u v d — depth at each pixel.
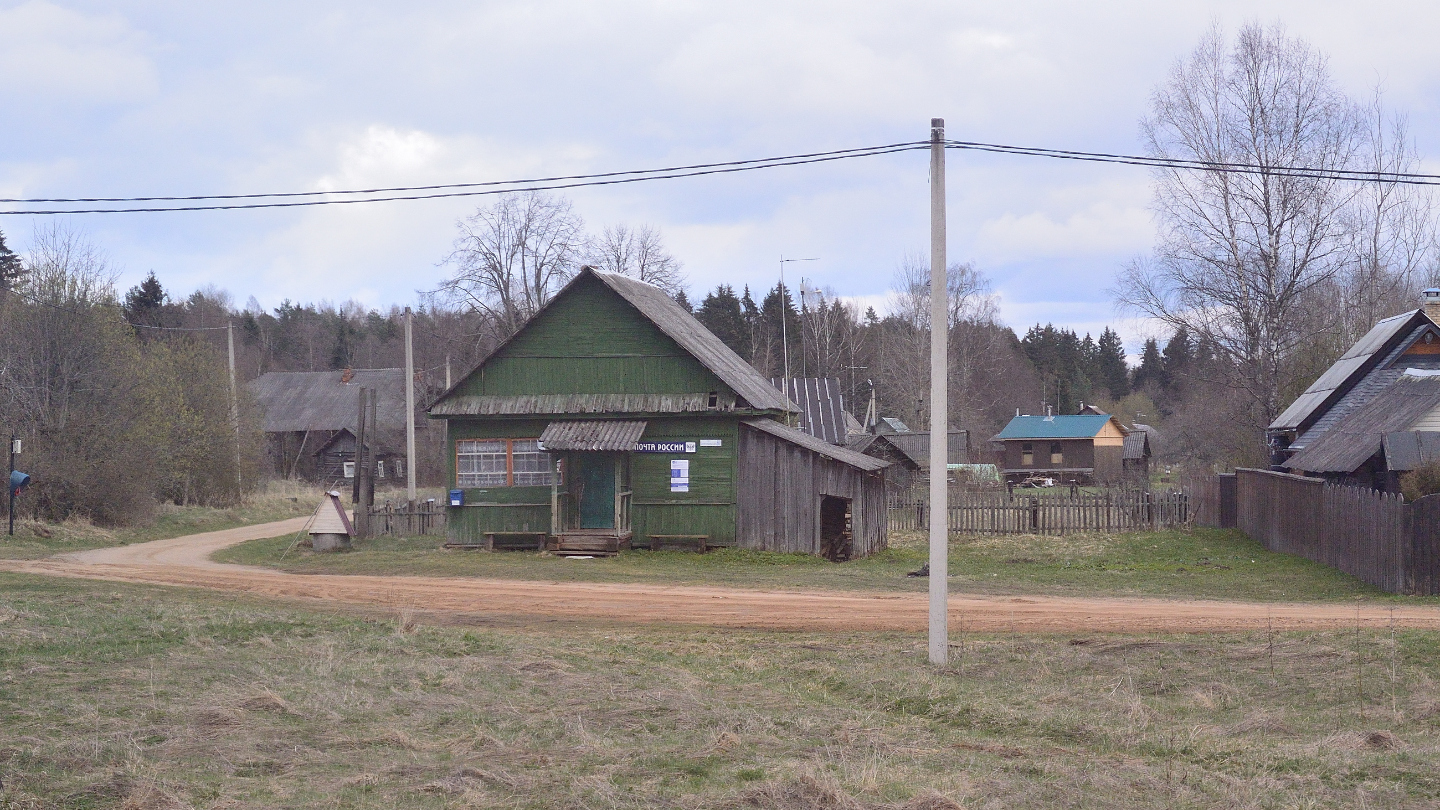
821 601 21.47
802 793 7.71
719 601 21.53
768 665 14.28
